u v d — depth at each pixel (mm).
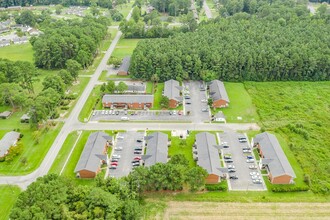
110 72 186750
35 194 86000
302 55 170750
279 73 171750
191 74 175000
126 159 117000
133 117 142500
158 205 96938
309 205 96812
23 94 145625
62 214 83688
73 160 116500
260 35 199000
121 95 152375
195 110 147250
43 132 132000
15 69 158625
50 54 193000
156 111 146875
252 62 170125
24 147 123312
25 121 140000
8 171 111375
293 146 120688
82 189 92438
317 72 172250
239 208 95875
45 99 134500
